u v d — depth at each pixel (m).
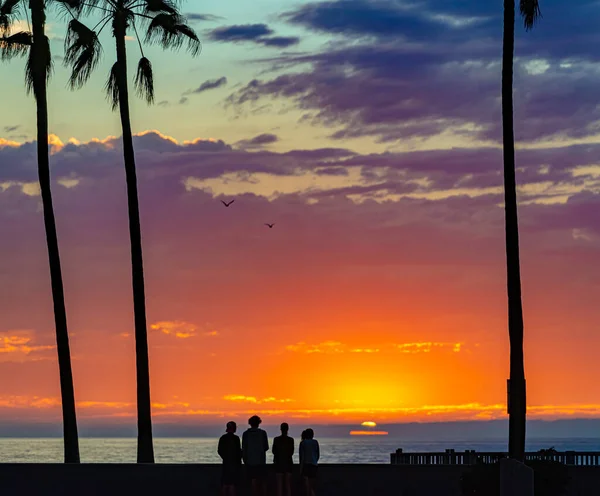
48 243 58.59
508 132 50.94
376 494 48.03
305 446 45.91
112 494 47.69
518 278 49.81
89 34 59.75
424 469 48.31
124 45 60.53
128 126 59.97
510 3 51.66
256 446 45.56
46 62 59.09
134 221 59.16
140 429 57.53
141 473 47.88
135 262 58.75
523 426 48.31
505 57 51.47
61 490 47.69
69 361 58.03
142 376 57.91
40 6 59.19
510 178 50.56
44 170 59.03
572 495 48.91
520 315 49.53
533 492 41.62
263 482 46.75
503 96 51.25
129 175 59.50
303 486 47.53
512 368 49.09
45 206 58.84
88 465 47.91
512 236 50.12
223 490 44.88
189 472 47.91
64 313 58.31
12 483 47.75
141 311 58.47
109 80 60.25
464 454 58.69
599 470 49.00
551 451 58.59
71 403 57.53
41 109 59.28
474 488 44.16
